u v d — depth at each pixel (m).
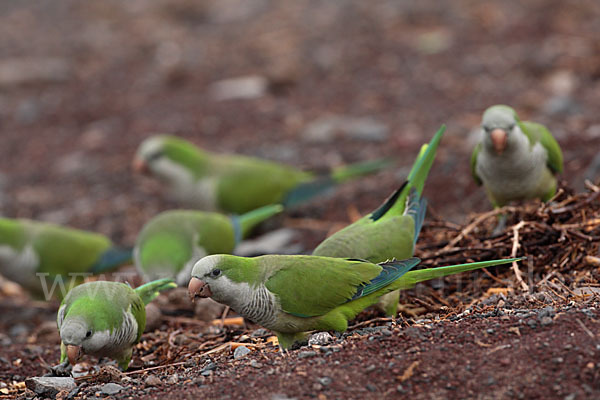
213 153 16.61
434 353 6.27
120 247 12.54
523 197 9.45
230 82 20.58
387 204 8.54
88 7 30.30
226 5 28.20
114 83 21.86
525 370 5.84
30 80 22.23
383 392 5.88
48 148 18.45
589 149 12.66
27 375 8.73
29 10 30.95
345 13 24.77
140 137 18.09
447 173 13.64
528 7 22.45
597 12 21.25
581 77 17.25
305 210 14.38
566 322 6.45
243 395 6.10
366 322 7.89
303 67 20.75
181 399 6.23
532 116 15.38
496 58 19.20
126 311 7.71
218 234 11.12
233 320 9.20
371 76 19.56
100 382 7.21
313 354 6.64
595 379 5.64
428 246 9.21
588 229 8.70
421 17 22.95
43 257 11.74
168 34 25.52
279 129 17.36
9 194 16.39
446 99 17.47
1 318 11.52
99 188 16.31
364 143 15.97
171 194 14.27
